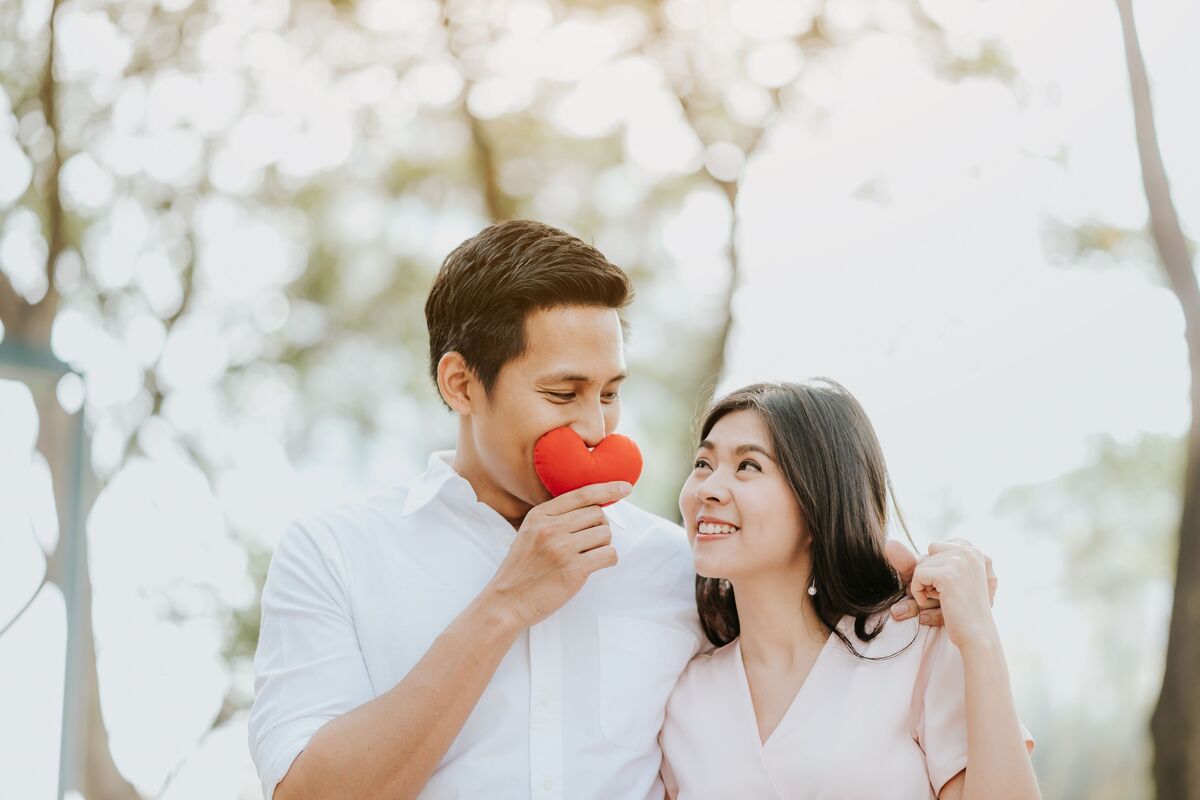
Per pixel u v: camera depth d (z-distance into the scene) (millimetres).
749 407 2020
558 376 1838
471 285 1922
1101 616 5305
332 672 1875
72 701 5188
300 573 1969
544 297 1845
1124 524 5293
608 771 1924
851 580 1979
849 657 1950
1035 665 5379
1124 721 5238
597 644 1981
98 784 5207
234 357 5672
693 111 5867
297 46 5859
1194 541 5129
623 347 1995
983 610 1794
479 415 1922
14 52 5699
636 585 2064
